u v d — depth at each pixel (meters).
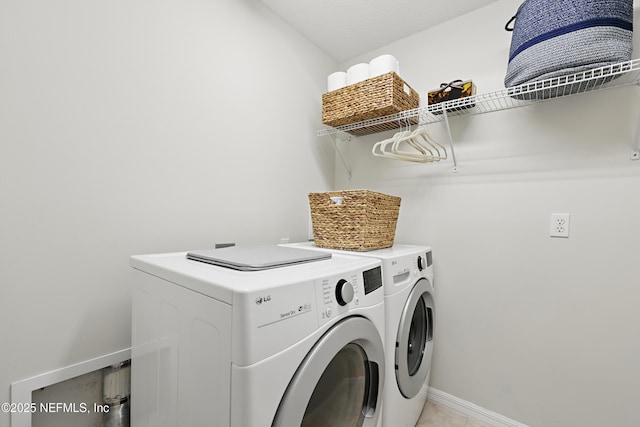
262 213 1.67
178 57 1.28
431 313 1.54
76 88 0.98
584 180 1.33
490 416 1.55
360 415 0.96
